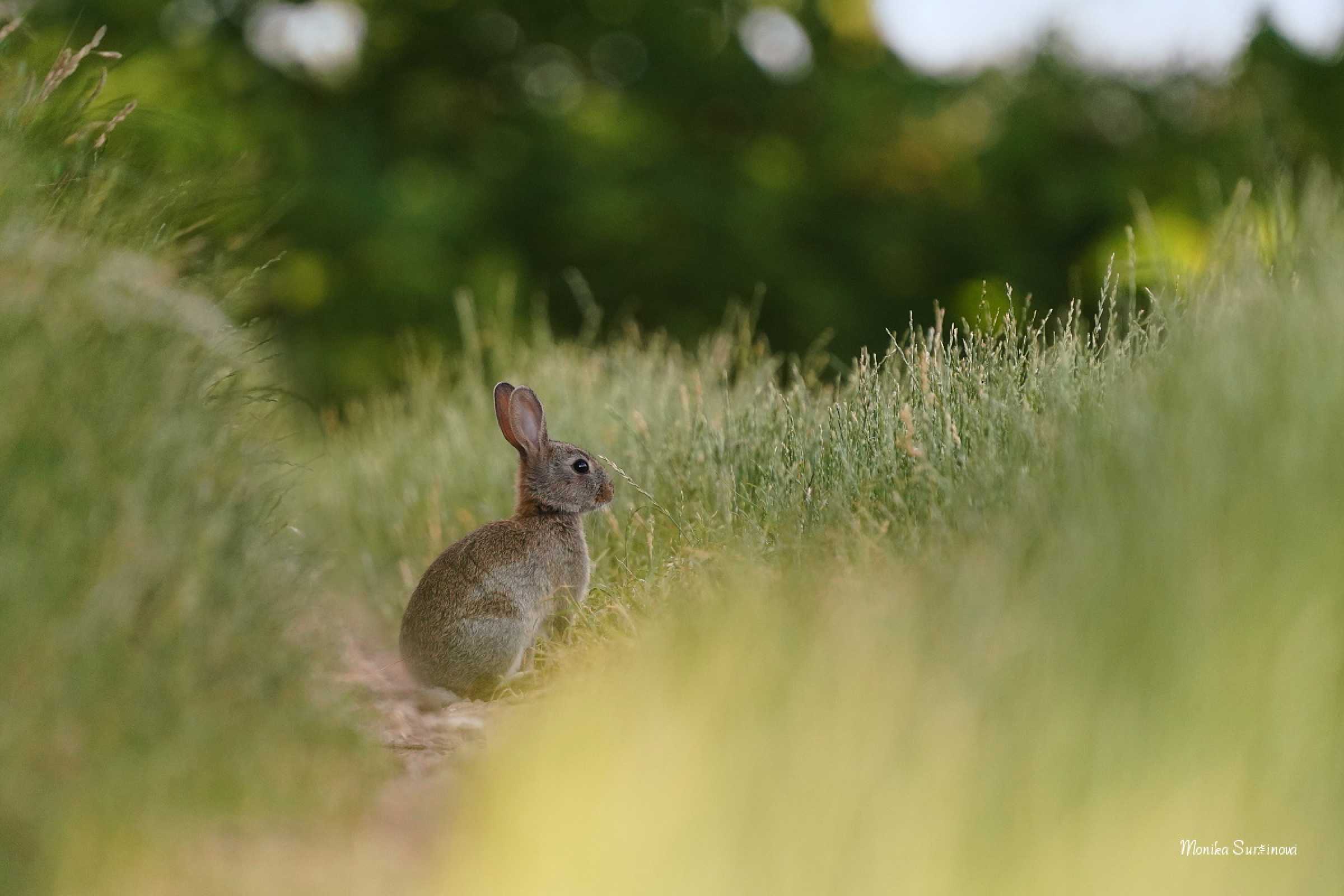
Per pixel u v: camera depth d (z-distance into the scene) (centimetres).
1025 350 1127
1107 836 607
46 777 654
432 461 1683
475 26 3878
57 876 620
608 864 653
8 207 951
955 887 600
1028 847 606
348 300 3241
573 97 3834
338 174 3344
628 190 3462
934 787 627
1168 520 722
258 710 762
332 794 747
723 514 1140
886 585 835
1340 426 747
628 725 738
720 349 1614
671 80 3922
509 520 1209
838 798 636
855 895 602
